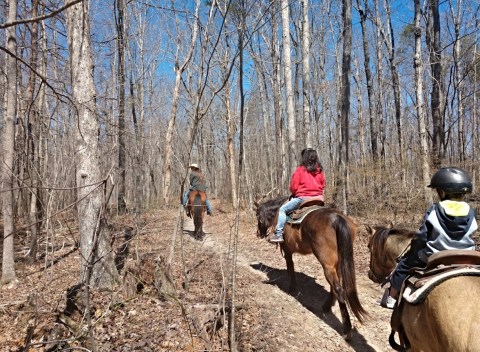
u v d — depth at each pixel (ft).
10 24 6.15
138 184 29.55
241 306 19.61
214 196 121.08
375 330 19.06
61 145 19.54
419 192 43.39
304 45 46.85
